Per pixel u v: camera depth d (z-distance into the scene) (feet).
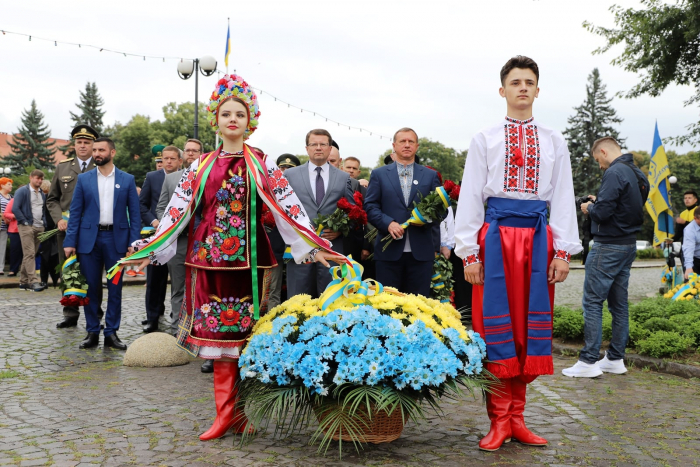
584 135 170.50
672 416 13.93
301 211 12.49
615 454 11.32
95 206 21.45
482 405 14.75
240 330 11.96
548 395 15.87
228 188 12.09
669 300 27.35
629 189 18.10
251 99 12.53
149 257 12.30
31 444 11.51
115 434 12.19
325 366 10.66
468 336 11.64
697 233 30.53
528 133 11.87
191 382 16.89
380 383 10.77
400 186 18.04
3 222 45.42
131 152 194.39
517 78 11.85
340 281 12.27
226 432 12.29
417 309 11.87
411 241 17.69
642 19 36.37
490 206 12.01
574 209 11.93
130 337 24.11
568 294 45.09
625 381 17.60
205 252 12.09
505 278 11.71
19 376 17.33
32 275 39.37
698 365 18.38
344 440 11.66
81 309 31.37
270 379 11.33
